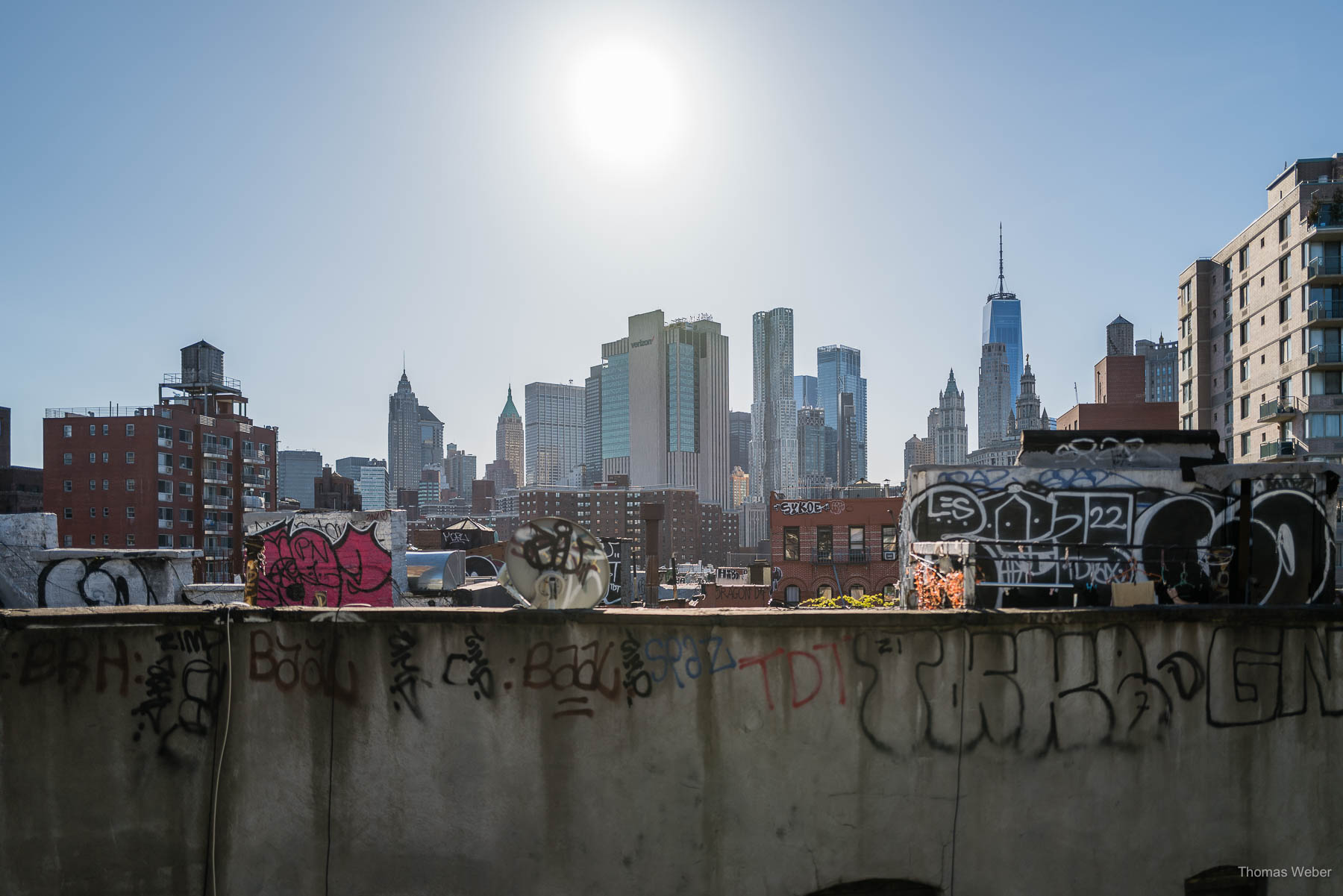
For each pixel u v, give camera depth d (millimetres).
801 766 4922
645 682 4910
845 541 56156
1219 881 5211
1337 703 5238
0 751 4883
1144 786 5113
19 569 7602
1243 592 6230
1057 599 6387
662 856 4898
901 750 4965
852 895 5023
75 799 4930
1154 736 5133
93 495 74438
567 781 4914
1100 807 5078
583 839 4910
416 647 4973
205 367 90188
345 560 10930
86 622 4953
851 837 4938
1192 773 5152
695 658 4902
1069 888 5039
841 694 4938
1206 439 6887
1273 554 6242
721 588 54656
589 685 4918
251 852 4996
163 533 76500
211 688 5043
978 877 4984
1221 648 5199
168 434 77750
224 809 5004
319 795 4996
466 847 4934
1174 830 5121
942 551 6387
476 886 4918
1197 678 5176
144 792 4977
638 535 199375
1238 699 5195
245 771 5020
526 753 4922
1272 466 6270
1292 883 5176
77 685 4941
